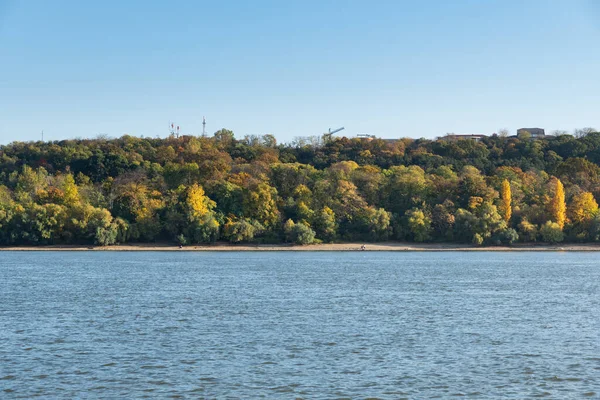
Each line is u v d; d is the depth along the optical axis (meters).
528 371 44.25
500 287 95.12
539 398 38.75
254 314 67.62
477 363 46.34
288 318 65.12
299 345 52.09
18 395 39.12
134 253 179.88
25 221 186.88
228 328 59.38
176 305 74.25
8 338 54.28
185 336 55.59
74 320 63.50
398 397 38.94
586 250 195.38
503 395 39.28
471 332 57.69
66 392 39.72
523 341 53.75
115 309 70.94
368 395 39.28
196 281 102.81
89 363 46.09
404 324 61.72
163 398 38.72
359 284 98.88
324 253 188.25
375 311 69.94
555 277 112.12
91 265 136.25
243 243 197.62
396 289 91.81
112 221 191.38
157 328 59.28
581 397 38.94
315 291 89.00
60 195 197.00
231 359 47.38
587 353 49.31
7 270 122.94
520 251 195.50
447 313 68.62
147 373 43.66
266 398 38.75
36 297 81.19
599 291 90.19
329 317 65.81
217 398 38.75
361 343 52.88
